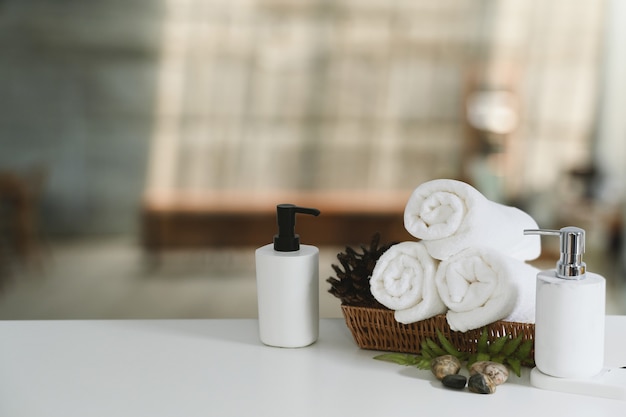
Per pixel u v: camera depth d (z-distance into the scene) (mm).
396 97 4141
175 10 4012
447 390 625
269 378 654
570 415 575
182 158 4090
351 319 723
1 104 4000
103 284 3795
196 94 4062
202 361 698
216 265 4008
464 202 658
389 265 687
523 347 664
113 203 4043
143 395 617
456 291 656
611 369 640
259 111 4102
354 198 4137
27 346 743
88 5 3977
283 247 733
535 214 4059
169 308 3521
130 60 4023
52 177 4023
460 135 4160
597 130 4113
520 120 4133
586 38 4086
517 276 646
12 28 3965
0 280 3787
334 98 4125
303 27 4074
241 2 4031
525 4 4086
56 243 4004
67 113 4023
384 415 575
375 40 4105
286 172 4145
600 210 3996
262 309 737
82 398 611
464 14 4094
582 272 621
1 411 585
